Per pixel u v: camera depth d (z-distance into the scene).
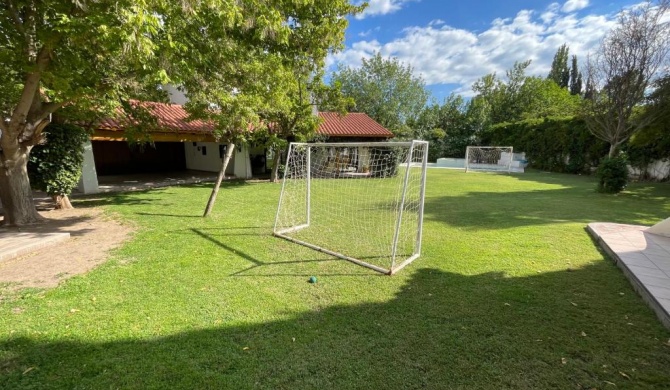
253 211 7.11
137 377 1.97
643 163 13.31
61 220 6.13
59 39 3.84
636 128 11.67
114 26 3.22
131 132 8.34
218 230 5.52
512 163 20.86
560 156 18.14
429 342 2.36
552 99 29.27
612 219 6.26
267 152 16.86
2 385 1.89
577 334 2.44
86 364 2.08
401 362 2.13
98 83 5.36
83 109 6.02
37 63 4.38
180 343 2.32
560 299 3.00
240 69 6.36
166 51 3.90
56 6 3.54
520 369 2.06
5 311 2.73
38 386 1.89
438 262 4.01
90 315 2.69
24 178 5.68
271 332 2.48
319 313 2.77
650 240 4.50
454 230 5.52
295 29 10.32
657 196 9.09
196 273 3.64
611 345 2.30
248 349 2.27
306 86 11.52
